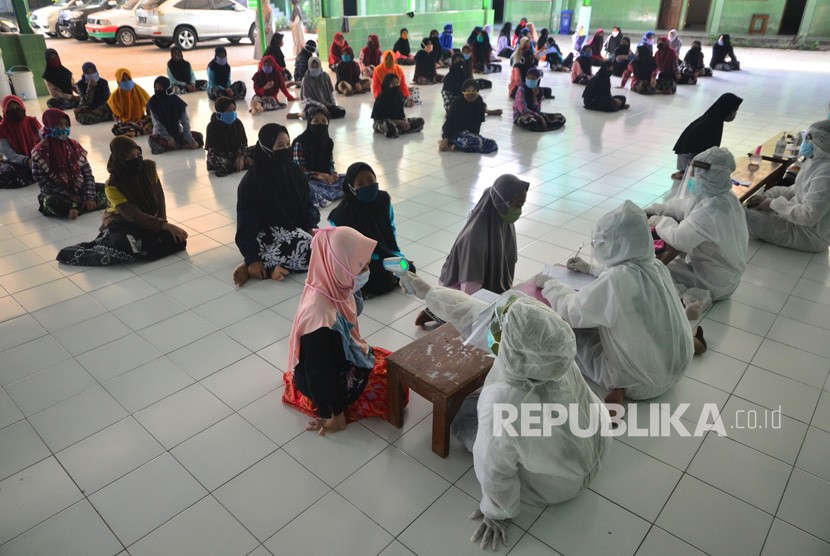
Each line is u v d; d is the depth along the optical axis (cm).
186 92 1099
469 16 1784
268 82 959
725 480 250
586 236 493
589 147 775
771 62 1578
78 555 217
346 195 379
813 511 235
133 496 241
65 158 522
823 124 418
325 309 255
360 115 962
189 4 1539
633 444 270
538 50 1522
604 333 279
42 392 303
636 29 2214
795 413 289
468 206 561
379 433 276
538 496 232
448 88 976
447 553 217
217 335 352
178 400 297
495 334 212
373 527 227
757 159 556
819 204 420
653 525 229
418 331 354
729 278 378
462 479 250
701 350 333
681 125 902
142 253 438
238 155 648
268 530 226
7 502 238
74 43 1645
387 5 1850
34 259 448
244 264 421
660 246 393
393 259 268
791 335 354
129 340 346
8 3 991
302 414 288
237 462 259
